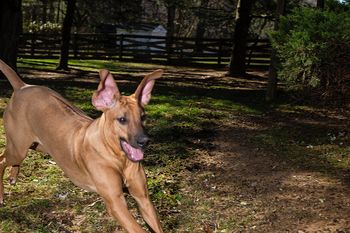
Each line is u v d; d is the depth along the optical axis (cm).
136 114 427
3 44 1416
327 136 906
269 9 2070
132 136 417
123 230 510
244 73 1988
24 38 2508
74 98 1177
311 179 675
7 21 1419
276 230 523
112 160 434
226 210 573
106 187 434
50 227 511
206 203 588
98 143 438
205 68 2356
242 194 622
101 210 552
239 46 1970
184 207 577
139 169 449
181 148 800
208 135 902
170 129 914
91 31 3747
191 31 4394
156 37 2591
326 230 522
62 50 1936
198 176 683
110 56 2586
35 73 1759
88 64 2259
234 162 748
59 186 617
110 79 430
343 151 807
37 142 513
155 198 592
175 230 519
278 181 667
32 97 509
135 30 4141
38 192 597
